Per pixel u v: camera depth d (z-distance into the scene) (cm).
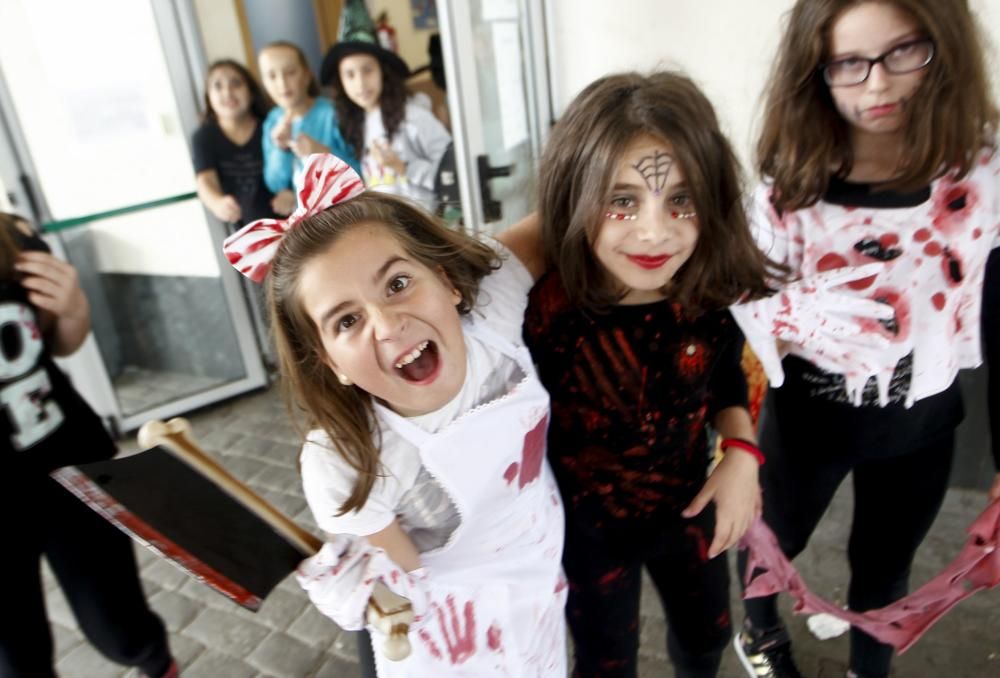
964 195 96
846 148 98
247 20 324
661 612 170
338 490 78
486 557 90
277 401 305
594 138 82
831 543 184
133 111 275
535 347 95
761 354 105
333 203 75
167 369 329
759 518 113
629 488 99
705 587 107
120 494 59
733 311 98
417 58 337
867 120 92
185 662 174
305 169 74
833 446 113
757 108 134
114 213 270
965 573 106
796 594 115
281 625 182
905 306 100
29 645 117
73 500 123
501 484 86
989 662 148
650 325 93
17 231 121
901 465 115
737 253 90
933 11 84
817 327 104
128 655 136
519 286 93
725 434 106
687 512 100
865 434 110
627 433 96
